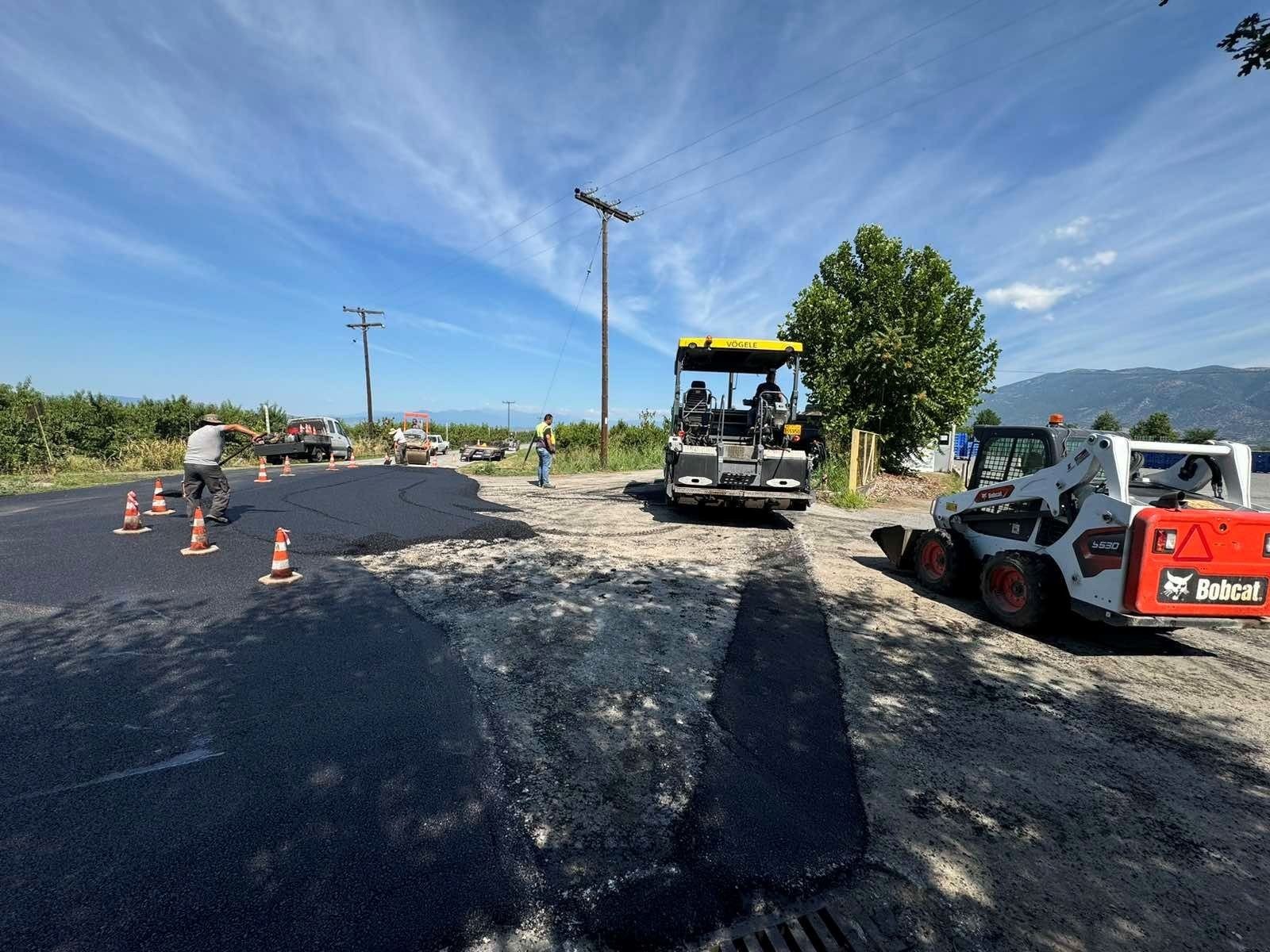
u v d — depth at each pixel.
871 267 18.45
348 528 8.37
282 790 2.58
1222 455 4.63
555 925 1.94
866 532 9.68
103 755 2.80
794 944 1.91
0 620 4.50
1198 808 2.74
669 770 2.86
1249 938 2.02
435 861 2.20
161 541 7.22
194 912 1.92
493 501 11.91
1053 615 4.95
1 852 2.15
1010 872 2.29
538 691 3.62
